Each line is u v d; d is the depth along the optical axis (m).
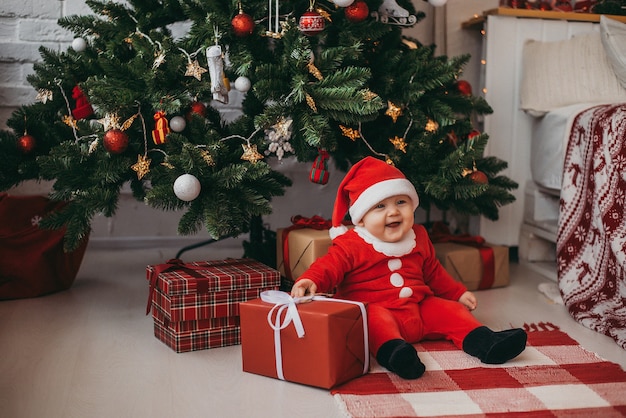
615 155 1.97
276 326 1.45
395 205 1.70
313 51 1.96
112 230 2.85
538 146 2.54
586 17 2.66
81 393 1.41
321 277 1.63
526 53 2.62
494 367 1.53
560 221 2.17
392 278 1.71
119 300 2.10
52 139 2.07
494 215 2.31
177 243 2.90
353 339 1.46
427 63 2.03
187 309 1.64
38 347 1.68
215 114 2.05
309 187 2.91
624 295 1.89
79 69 2.00
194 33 1.92
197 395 1.41
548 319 1.94
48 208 2.18
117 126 1.79
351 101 1.76
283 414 1.32
